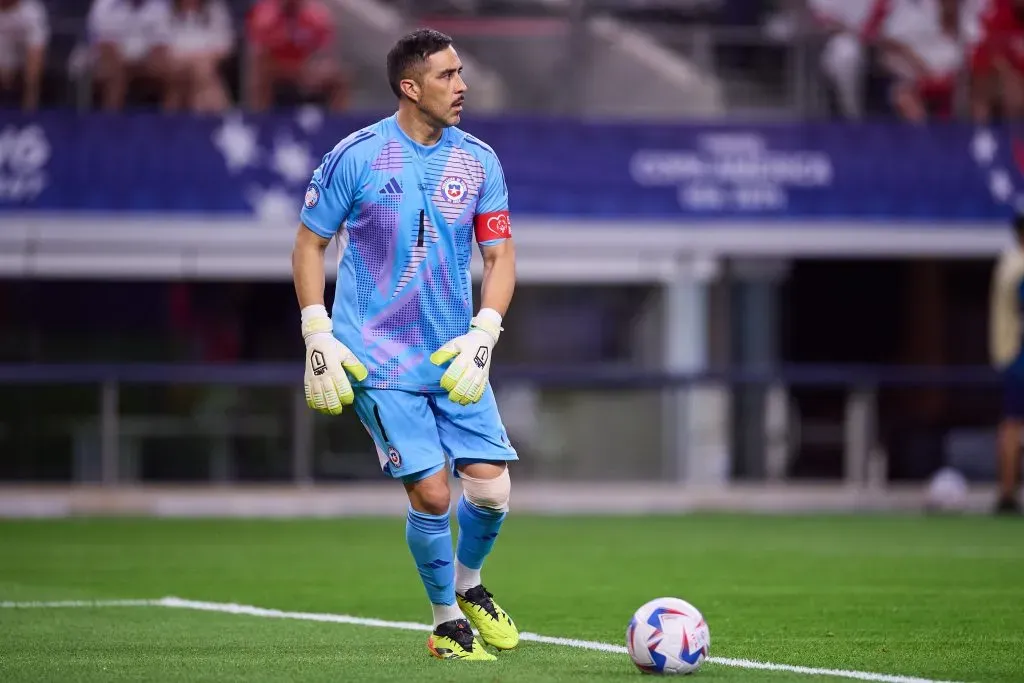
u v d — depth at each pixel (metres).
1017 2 63.72
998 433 59.47
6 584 34.06
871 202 60.44
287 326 59.53
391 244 21.42
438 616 21.86
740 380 58.62
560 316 59.75
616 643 23.94
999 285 53.97
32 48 59.59
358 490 56.66
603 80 63.03
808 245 60.12
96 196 58.53
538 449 57.94
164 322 58.94
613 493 58.19
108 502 55.94
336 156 21.41
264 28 60.69
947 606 29.31
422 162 21.55
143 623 26.81
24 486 55.84
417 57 21.30
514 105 62.72
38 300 58.62
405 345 21.47
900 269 67.38
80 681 19.80
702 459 58.72
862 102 63.53
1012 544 43.69
